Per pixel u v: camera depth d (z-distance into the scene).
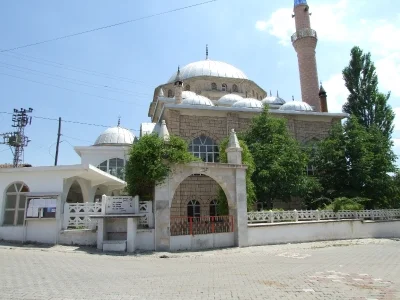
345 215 19.05
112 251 12.31
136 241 12.92
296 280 7.54
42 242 13.43
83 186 18.30
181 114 24.39
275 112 26.53
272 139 21.70
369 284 7.11
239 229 14.80
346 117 28.19
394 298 5.95
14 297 5.68
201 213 22.72
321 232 17.50
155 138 14.10
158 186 13.55
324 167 23.61
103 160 26.94
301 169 21.17
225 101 29.67
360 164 22.11
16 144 33.25
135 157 13.78
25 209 13.71
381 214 20.53
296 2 36.09
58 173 14.21
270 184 19.75
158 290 6.49
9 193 14.40
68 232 13.35
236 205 15.02
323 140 25.17
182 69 34.88
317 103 33.31
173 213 22.08
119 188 24.23
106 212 13.14
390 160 23.48
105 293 6.14
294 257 11.88
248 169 18.05
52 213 13.52
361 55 30.70
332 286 6.91
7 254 10.59
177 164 13.95
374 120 29.20
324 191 23.12
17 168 14.19
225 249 14.00
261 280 7.56
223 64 35.41
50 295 5.88
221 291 6.45
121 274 8.16
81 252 11.89
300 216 17.38
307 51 34.47
